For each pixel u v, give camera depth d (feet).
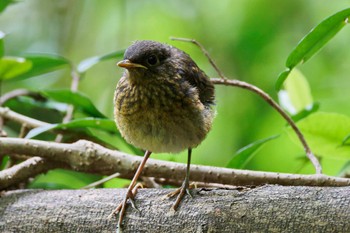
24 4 50.21
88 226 23.13
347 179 24.95
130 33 48.88
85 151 26.96
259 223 21.61
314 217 21.18
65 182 36.24
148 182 28.86
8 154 27.35
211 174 26.45
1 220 24.09
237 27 45.88
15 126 38.19
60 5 49.88
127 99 25.54
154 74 25.30
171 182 30.09
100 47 49.29
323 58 45.39
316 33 24.53
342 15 23.91
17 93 33.91
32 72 34.53
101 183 29.14
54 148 26.96
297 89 31.63
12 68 31.53
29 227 23.73
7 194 24.88
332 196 21.48
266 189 22.36
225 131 43.96
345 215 20.95
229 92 45.03
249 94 44.68
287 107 32.07
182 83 25.59
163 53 25.90
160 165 26.99
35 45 49.24
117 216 23.02
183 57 27.07
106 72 48.24
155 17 48.65
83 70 33.12
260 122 43.57
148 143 25.71
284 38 45.03
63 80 48.16
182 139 25.62
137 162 27.02
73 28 49.57
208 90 27.89
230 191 22.67
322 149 28.37
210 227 21.98
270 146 42.04
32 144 26.96
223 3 47.14
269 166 41.68
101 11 49.60
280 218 21.47
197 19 47.62
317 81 44.80
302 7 45.44
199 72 27.68
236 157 28.60
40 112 36.99
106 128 29.71
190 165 26.76
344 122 27.55
